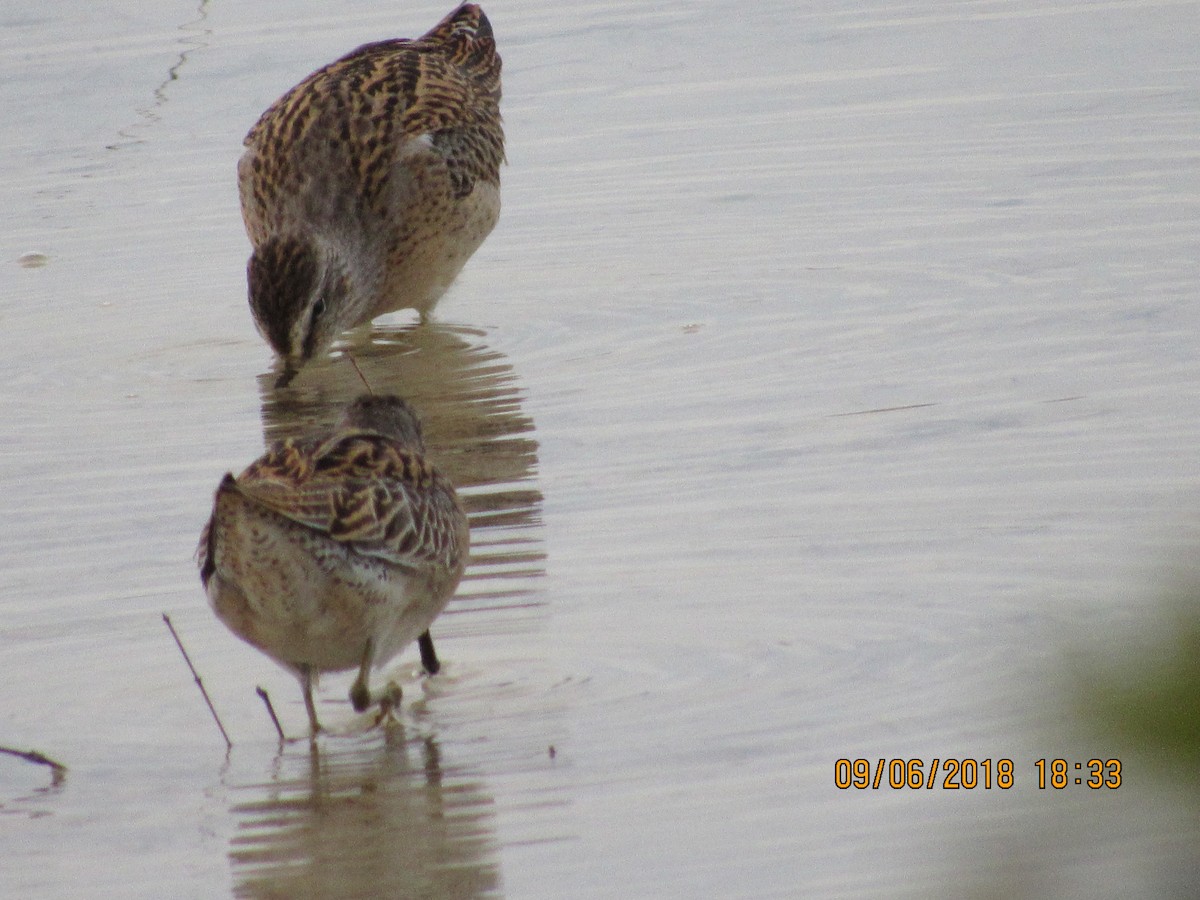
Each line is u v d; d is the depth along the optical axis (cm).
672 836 784
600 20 2422
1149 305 1493
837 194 1847
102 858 802
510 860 776
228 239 1880
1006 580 1025
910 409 1321
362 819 827
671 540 1123
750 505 1170
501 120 1844
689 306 1611
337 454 967
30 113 2192
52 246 1870
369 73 1756
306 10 2483
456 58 1867
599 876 756
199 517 1232
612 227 1833
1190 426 1243
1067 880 422
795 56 2255
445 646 1016
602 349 1526
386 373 1538
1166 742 355
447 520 988
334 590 896
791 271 1669
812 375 1412
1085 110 1989
